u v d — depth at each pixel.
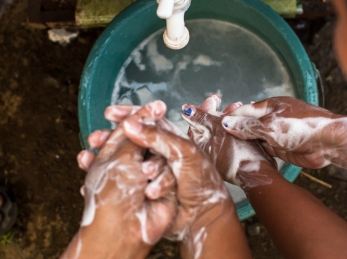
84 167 0.65
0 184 1.46
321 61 1.39
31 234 1.47
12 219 1.42
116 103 1.24
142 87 1.24
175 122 1.21
